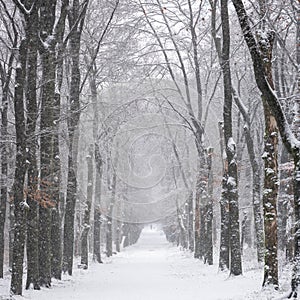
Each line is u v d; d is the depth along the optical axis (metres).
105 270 38.62
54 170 26.69
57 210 28.59
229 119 27.73
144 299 19.91
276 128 19.45
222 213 32.06
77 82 30.33
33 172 22.36
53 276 28.28
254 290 19.86
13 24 23.70
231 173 27.31
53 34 24.48
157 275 33.31
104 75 38.62
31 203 22.88
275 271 18.84
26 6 21.11
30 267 22.92
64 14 25.03
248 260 39.22
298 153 14.85
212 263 39.31
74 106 29.20
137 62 39.03
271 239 19.02
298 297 13.47
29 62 21.75
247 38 16.11
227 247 31.98
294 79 31.12
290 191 28.72
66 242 33.12
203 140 35.28
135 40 40.16
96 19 37.59
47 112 23.84
